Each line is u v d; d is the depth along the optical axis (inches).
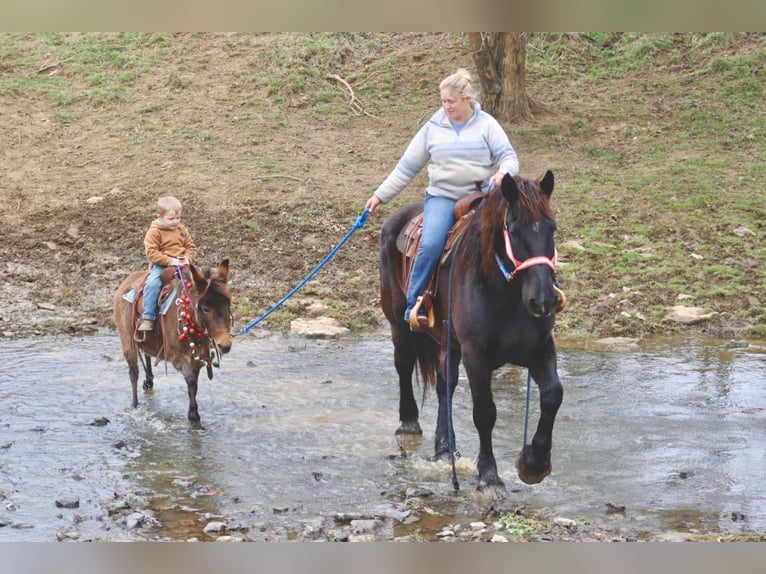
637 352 494.3
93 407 403.9
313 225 674.2
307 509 298.4
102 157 784.9
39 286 586.6
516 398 421.1
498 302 285.1
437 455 344.8
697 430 374.0
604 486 316.5
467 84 309.3
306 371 461.4
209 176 747.4
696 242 650.2
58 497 305.1
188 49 994.7
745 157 794.2
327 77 946.7
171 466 336.5
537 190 273.3
